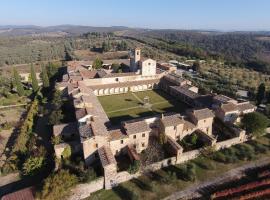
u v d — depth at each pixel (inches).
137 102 3892.7
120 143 2389.3
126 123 2503.7
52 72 5064.0
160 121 2605.8
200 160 2393.0
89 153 2223.2
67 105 3368.6
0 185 2090.3
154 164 2222.0
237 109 3031.5
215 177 2172.7
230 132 2763.3
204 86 4547.2
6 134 2945.4
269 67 7062.0
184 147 2529.5
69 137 2588.6
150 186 2038.6
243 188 1983.3
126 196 1956.2
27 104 3814.0
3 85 4790.8
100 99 4028.1
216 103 3334.2
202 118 2689.5
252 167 2309.3
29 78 4990.2
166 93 4377.5
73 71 4901.6
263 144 2679.6
